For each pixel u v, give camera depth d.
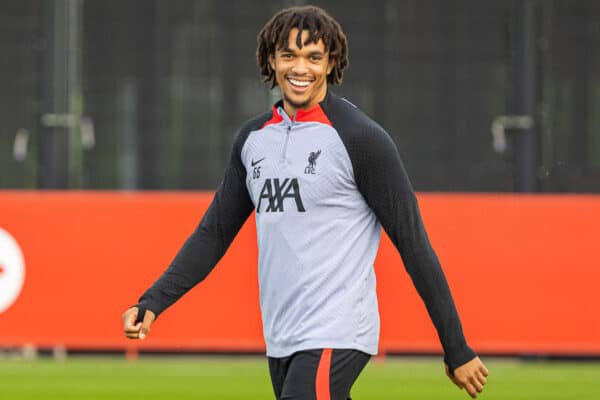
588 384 32.47
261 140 13.04
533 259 34.66
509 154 41.19
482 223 34.75
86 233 35.00
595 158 40.44
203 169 41.59
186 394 29.84
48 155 39.56
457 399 29.33
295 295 12.74
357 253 12.77
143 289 34.97
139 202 35.00
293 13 12.83
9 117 41.59
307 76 12.75
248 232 34.44
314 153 12.69
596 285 34.62
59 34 39.72
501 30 41.88
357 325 12.73
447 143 41.75
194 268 13.60
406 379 33.28
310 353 12.61
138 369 35.50
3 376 33.56
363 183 12.66
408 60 42.03
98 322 34.97
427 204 34.81
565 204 34.66
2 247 35.03
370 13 42.09
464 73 41.91
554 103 40.59
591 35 40.88
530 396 29.89
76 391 30.33
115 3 41.84
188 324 34.56
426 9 42.09
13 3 41.75
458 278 34.69
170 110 41.66
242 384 31.97
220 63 41.84
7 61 41.72
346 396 12.86
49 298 34.91
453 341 12.71
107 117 41.44
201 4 41.97
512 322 34.69
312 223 12.69
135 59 41.78
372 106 42.00
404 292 34.06
